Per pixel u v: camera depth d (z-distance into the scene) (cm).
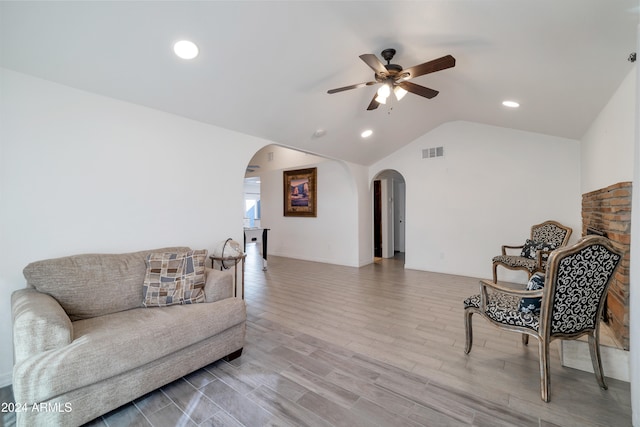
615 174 238
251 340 265
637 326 154
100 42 196
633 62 190
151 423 165
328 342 261
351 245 601
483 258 480
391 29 212
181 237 296
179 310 216
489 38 204
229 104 294
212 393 191
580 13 157
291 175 689
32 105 208
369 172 617
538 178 431
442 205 518
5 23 170
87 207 234
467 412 172
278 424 163
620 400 181
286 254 710
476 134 480
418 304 361
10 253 200
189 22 193
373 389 194
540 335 183
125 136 255
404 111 409
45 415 144
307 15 198
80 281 205
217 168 326
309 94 310
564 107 294
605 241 177
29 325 151
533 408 175
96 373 157
